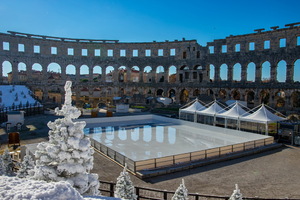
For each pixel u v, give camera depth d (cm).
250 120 3500
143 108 6975
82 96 9312
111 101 8269
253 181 1948
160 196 1648
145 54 8488
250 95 8169
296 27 5938
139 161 2067
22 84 7562
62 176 965
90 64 8525
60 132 962
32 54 7825
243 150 2728
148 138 3300
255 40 6706
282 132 3359
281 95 8150
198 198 1510
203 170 2183
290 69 6047
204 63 7700
